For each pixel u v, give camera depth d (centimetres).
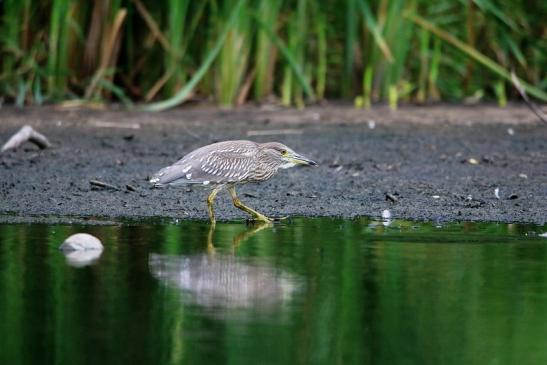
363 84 2181
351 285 954
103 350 768
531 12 2245
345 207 1353
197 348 777
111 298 908
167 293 926
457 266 1029
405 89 2181
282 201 1389
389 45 2095
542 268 1024
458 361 760
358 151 1736
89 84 2077
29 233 1169
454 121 2011
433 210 1334
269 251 1092
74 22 2023
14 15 2009
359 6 2106
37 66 2023
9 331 811
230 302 902
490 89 2288
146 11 2059
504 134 1895
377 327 835
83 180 1489
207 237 1163
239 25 2041
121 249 1095
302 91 2206
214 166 1266
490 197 1414
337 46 2216
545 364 753
